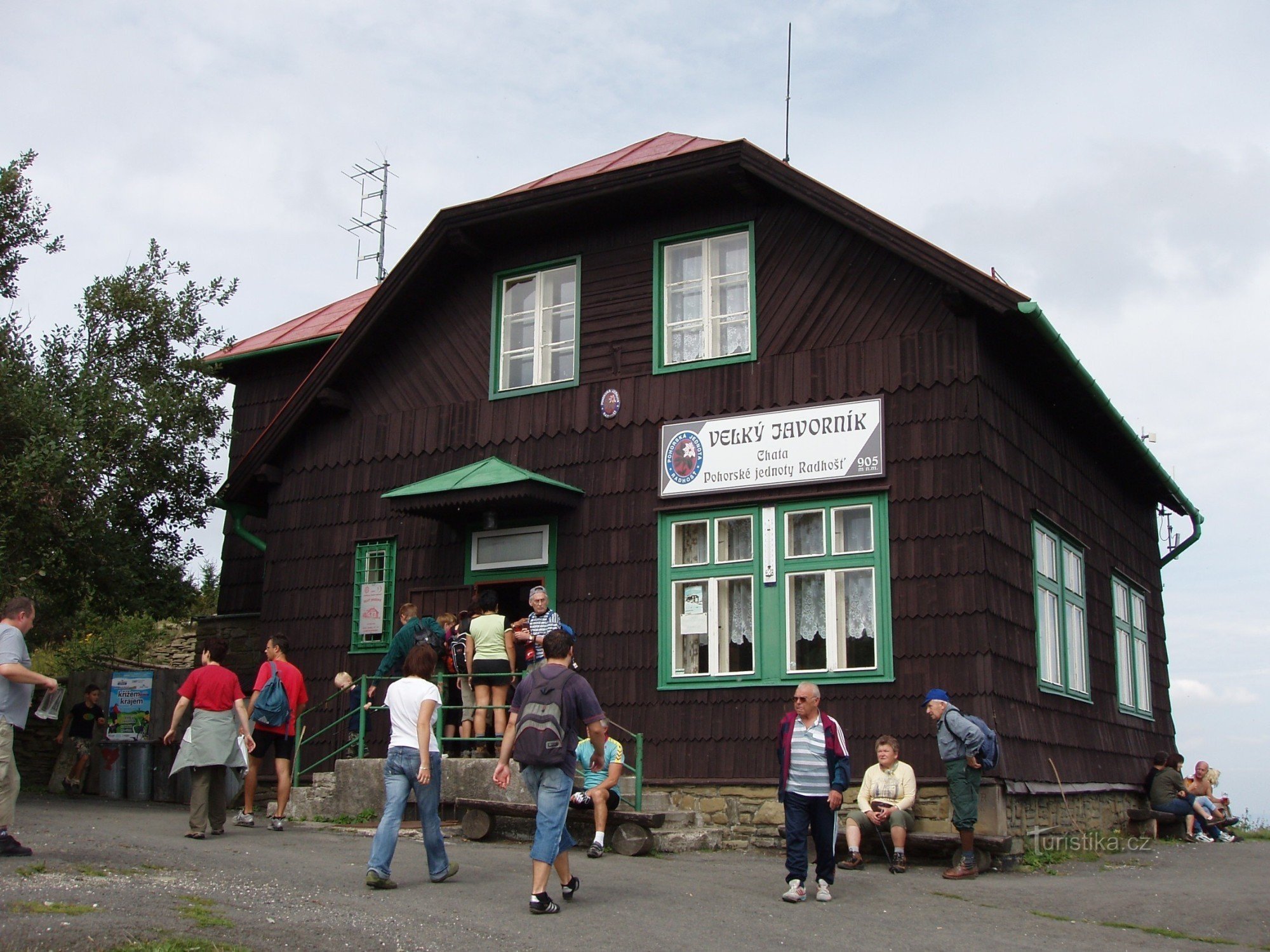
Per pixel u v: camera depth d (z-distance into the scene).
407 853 11.40
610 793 12.32
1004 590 13.51
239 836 12.39
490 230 16.42
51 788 18.67
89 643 30.00
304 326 21.72
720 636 14.28
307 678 17.06
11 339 17.48
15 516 16.19
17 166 18.42
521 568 15.62
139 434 17.33
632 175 15.04
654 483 14.97
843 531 13.84
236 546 20.38
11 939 6.79
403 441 17.00
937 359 13.63
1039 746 13.94
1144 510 21.80
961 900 10.07
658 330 15.30
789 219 14.76
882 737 12.41
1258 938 8.95
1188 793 18.02
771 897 9.80
